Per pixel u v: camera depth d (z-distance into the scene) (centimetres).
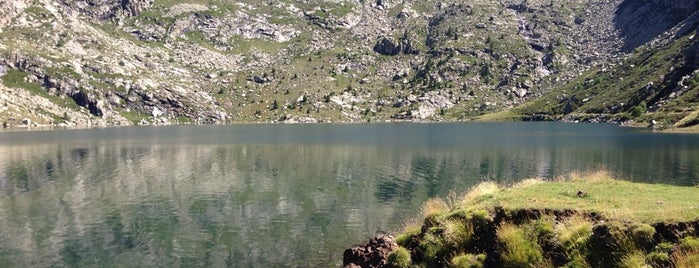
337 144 12744
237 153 10656
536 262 1828
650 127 16538
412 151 10512
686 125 14588
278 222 4334
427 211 2809
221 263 3234
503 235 1953
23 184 6625
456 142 12706
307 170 7738
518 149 10375
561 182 2770
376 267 2327
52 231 4141
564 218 1947
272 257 3334
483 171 7256
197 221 4431
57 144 13562
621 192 2278
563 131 16662
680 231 1594
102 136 17450
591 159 8206
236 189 6081
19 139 15875
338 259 3250
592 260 1709
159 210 4912
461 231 2133
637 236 1644
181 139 15500
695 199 2003
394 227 4062
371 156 9631
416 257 2194
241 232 4019
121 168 8225
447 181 6438
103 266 3225
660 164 7319
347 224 4216
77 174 7544
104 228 4225
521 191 2488
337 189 5994
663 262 1523
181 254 3450
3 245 3741
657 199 2056
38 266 3253
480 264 1930
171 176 7244
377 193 5684
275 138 15575
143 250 3566
